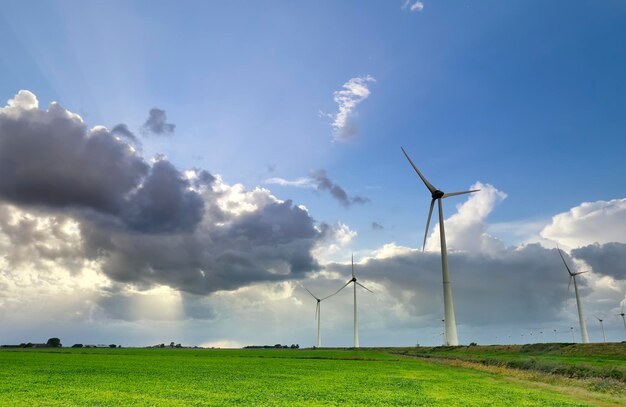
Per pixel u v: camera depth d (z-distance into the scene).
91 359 92.19
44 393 36.34
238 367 74.31
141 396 35.53
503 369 67.25
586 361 76.94
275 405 31.80
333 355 133.62
